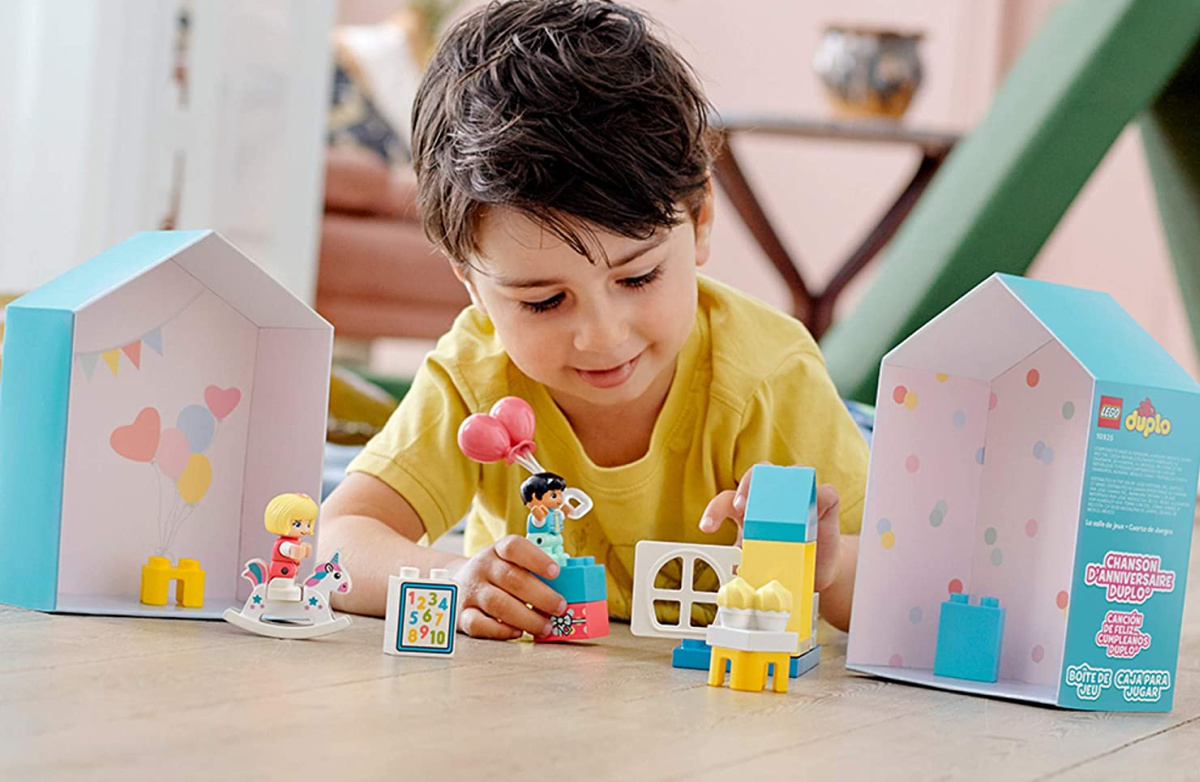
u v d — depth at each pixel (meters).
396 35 4.45
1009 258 2.20
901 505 1.04
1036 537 1.02
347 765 0.66
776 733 0.79
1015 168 2.19
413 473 1.27
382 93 4.30
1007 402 1.05
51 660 0.87
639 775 0.68
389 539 1.19
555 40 1.12
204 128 2.75
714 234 5.07
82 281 1.10
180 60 2.70
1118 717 0.91
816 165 4.95
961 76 4.63
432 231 1.17
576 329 1.10
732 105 5.00
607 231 1.05
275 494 1.17
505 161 1.05
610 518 1.29
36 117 2.66
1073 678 0.91
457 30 1.20
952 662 1.00
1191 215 2.35
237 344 1.19
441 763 0.67
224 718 0.74
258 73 2.83
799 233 4.97
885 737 0.80
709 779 0.68
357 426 2.27
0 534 1.07
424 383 1.32
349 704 0.79
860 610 1.02
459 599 1.08
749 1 4.97
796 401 1.30
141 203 2.69
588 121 1.06
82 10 2.64
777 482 0.98
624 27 1.16
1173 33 2.17
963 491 1.06
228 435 1.19
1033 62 2.39
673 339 1.15
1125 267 4.29
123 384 1.12
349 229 3.58
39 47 2.66
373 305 3.63
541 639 1.08
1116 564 0.92
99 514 1.12
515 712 0.80
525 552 1.07
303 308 1.13
